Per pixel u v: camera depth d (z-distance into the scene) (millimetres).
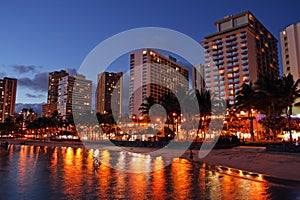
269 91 45094
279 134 59000
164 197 10430
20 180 14477
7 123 151500
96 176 15930
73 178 15156
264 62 143625
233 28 138750
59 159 28016
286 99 44844
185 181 14078
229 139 47219
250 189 11898
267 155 29109
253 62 132750
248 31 134125
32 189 11992
